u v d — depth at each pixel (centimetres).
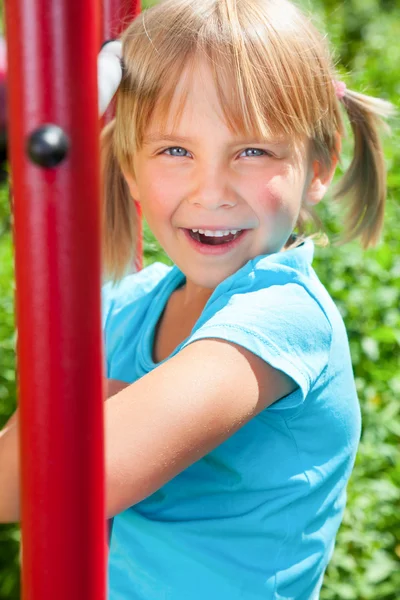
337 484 166
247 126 156
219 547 158
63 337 86
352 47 744
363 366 318
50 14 81
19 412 90
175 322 185
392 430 302
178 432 131
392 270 346
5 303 340
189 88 157
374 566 274
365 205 206
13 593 291
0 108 92
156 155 164
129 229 199
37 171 83
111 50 166
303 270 161
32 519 90
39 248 85
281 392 147
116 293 199
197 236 166
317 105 168
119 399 132
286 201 162
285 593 159
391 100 498
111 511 129
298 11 169
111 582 167
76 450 89
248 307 147
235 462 157
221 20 158
